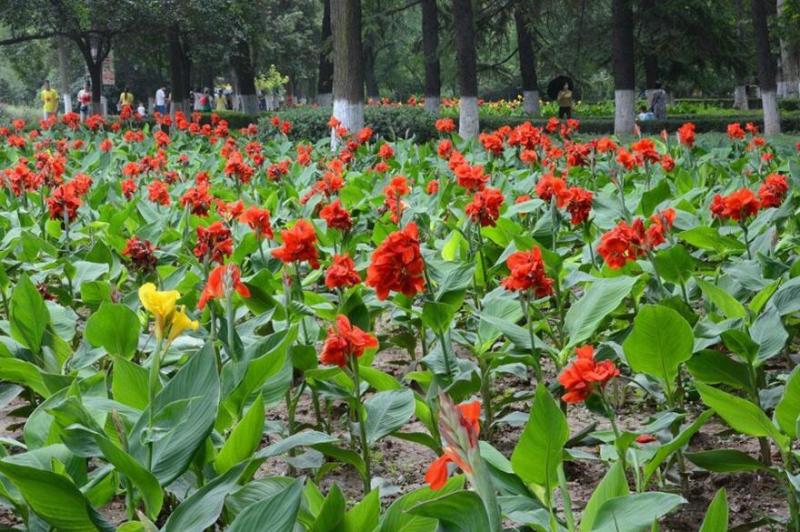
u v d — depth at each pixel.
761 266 5.68
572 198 6.24
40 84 62.84
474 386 4.32
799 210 8.11
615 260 5.09
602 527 2.75
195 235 7.74
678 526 4.03
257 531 2.48
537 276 4.54
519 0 29.86
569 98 29.77
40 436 3.61
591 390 3.39
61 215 7.54
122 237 7.59
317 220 7.93
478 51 34.47
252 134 18.20
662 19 29.45
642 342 4.16
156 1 28.50
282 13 54.62
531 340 4.71
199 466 3.36
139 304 5.59
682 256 5.32
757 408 3.48
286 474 4.66
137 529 2.92
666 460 4.46
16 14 27.73
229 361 4.22
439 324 4.59
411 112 21.72
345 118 18.44
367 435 3.95
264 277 5.50
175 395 3.18
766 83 24.61
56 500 2.82
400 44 53.62
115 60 48.28
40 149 14.88
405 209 8.23
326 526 2.82
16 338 4.78
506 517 3.08
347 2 18.23
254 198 10.26
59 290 6.27
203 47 31.41
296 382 5.85
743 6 38.50
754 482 4.41
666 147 13.73
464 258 6.80
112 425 3.42
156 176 12.39
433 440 4.07
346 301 4.82
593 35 31.73
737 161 11.56
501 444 4.95
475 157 13.70
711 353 4.35
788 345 5.91
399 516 2.83
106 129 25.22
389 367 6.25
